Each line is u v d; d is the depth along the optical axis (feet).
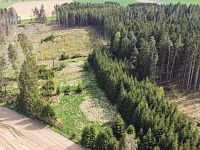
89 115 310.45
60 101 336.90
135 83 329.52
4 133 288.30
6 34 610.65
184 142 245.45
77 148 264.11
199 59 358.64
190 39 381.40
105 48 448.24
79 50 532.73
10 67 422.41
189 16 600.80
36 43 562.66
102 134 251.60
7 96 350.64
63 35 603.26
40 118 304.50
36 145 271.08
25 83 318.24
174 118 263.70
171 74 392.68
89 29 653.30
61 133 285.23
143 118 266.98
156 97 295.28
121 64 377.50
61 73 404.77
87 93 351.05
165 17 615.16
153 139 246.88
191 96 363.35
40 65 428.97
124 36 429.38
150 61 368.89
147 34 433.89
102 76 357.82
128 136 248.52
